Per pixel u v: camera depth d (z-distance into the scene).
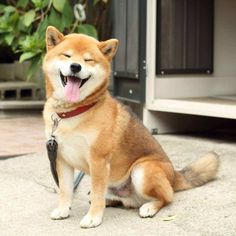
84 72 2.12
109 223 2.20
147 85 3.59
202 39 3.88
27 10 4.41
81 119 2.15
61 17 3.97
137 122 2.33
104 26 4.13
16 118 4.36
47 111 2.20
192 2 3.79
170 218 2.22
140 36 3.54
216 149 3.20
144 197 2.28
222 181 2.58
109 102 2.23
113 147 2.21
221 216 2.22
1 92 4.62
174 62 3.74
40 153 3.15
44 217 2.28
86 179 2.70
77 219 2.25
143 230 2.14
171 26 3.69
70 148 2.18
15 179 2.72
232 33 4.03
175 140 3.45
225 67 4.02
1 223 2.22
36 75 4.85
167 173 2.31
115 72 3.79
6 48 5.38
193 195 2.42
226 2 3.98
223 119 3.88
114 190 2.33
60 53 2.15
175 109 3.50
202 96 3.90
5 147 3.29
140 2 3.52
